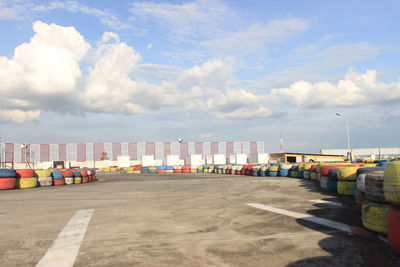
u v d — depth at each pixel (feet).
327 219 18.72
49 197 35.22
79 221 19.47
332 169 34.83
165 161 174.60
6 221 19.89
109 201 30.12
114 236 15.37
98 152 197.36
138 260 11.62
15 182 50.06
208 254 12.21
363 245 13.12
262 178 68.64
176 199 30.86
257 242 13.82
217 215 20.90
